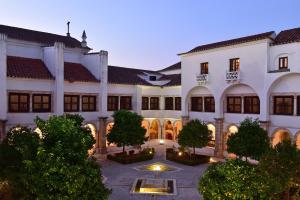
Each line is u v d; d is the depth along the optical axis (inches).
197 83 1197.1
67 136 425.7
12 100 925.2
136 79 1423.5
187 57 1246.3
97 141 1160.8
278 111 976.9
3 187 526.6
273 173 492.7
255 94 1029.8
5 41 883.4
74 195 391.5
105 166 1003.3
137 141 1048.2
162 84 1499.8
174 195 711.7
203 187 449.7
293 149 523.8
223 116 1130.0
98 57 1165.1
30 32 1200.2
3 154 461.1
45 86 999.0
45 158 390.6
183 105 1269.7
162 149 1317.7
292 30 1027.9
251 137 817.5
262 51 978.7
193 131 1018.7
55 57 1011.9
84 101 1128.8
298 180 519.2
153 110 1451.8
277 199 503.5
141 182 813.2
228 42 1144.8
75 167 392.8
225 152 1131.9
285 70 915.4
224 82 1096.2
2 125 877.2
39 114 979.9
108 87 1230.3
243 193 407.8
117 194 716.0
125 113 1053.8
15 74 922.1
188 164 1023.6
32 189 394.3
